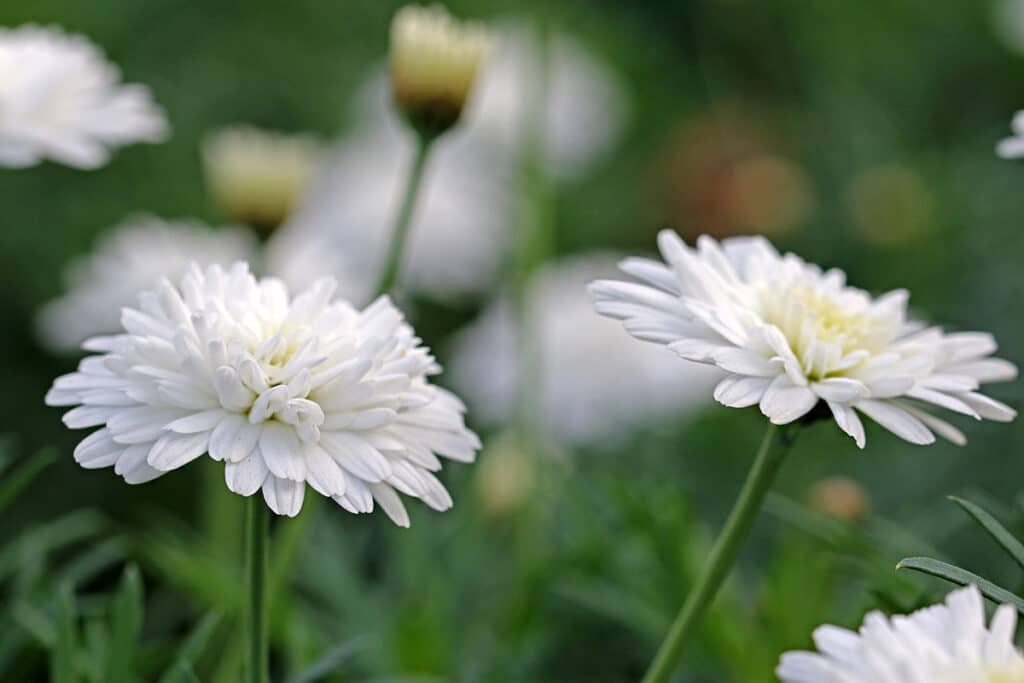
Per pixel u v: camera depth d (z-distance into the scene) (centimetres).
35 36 51
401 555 52
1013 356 67
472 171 82
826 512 48
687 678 49
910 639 36
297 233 71
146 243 66
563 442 63
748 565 55
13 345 82
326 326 40
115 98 50
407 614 50
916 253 81
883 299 41
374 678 50
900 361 40
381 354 39
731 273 41
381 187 79
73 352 81
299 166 55
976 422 61
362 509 38
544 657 51
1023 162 83
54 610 47
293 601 52
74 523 67
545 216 58
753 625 49
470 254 78
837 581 48
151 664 46
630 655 52
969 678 35
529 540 53
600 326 65
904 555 45
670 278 41
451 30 48
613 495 49
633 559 50
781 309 40
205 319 39
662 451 61
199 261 66
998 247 78
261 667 40
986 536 53
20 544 48
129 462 38
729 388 39
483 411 65
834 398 39
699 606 40
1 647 46
